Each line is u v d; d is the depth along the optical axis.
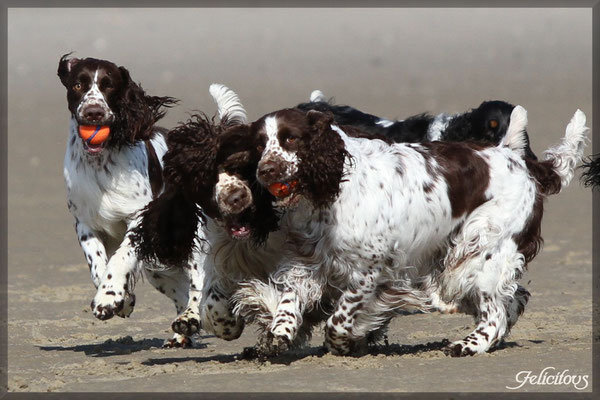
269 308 11.06
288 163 10.17
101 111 12.38
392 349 12.04
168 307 15.80
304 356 11.46
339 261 10.98
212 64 58.91
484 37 66.81
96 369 11.03
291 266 11.05
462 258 11.77
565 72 51.91
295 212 10.84
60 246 21.30
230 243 11.27
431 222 11.50
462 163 11.82
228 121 11.16
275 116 10.40
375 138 11.81
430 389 9.62
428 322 14.05
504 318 11.87
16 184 28.84
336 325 11.13
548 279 17.25
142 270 12.77
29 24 72.56
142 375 10.59
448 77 51.56
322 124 10.38
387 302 11.29
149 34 70.00
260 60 59.91
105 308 11.87
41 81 53.69
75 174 12.87
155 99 13.02
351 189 10.82
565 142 12.82
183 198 11.54
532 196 12.20
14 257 20.12
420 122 18.34
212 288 11.59
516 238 12.01
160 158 13.45
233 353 12.24
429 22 72.31
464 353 11.37
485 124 17.50
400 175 11.27
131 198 12.89
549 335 12.87
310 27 71.81
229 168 10.70
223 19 74.31
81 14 75.81
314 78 52.56
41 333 13.96
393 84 49.38
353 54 61.81
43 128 38.66
